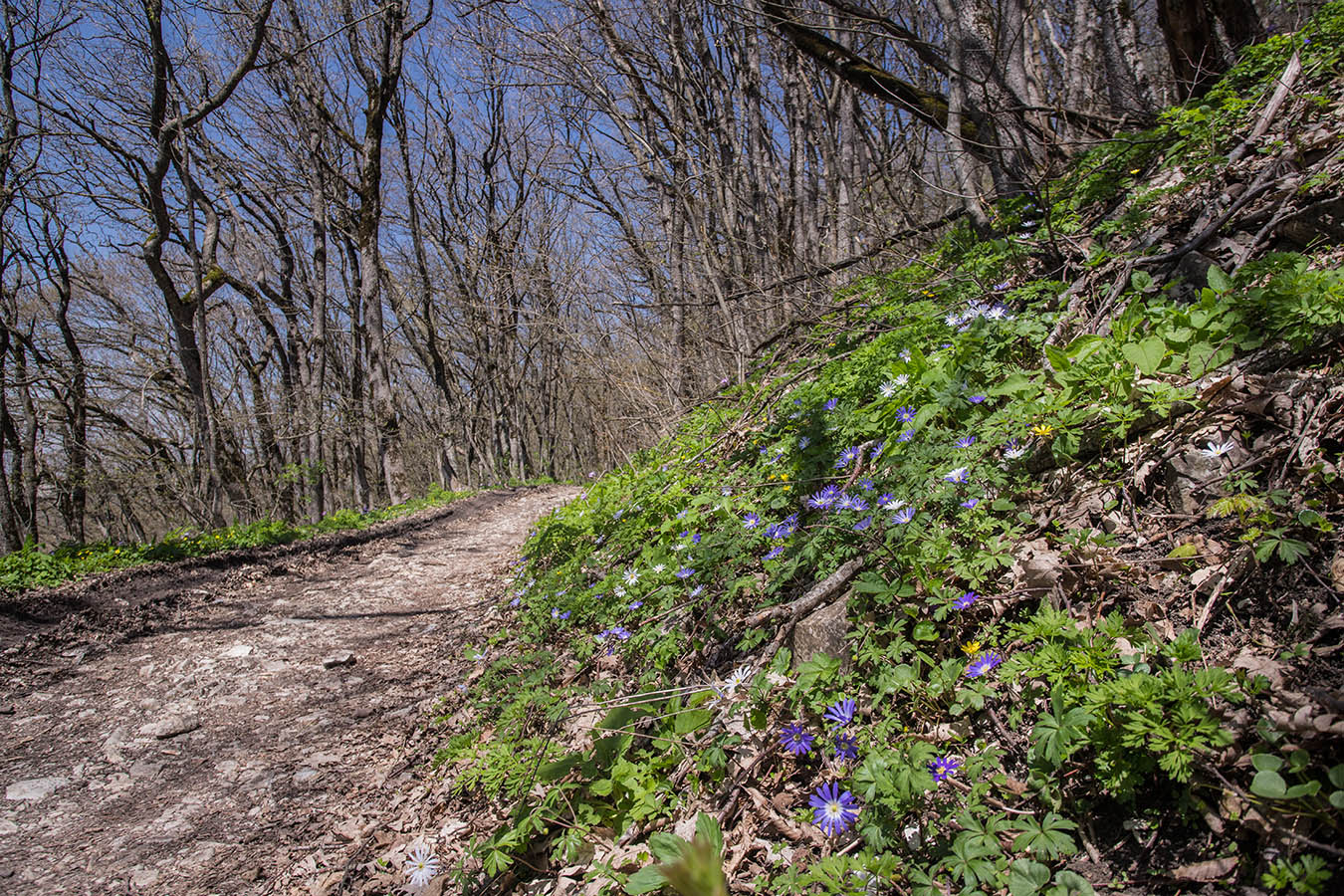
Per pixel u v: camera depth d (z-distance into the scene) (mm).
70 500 22266
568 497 17547
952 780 1993
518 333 28125
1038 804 1854
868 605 2617
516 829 2535
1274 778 1472
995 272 5047
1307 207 3242
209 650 6258
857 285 7309
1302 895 1381
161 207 12906
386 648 6199
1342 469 2117
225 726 4812
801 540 3234
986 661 2139
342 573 9273
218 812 3762
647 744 2801
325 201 22734
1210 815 1601
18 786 4156
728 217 9711
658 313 10125
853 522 3018
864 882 1766
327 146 23656
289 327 24266
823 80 12805
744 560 3572
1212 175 4121
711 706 2621
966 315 4207
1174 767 1591
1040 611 2186
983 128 5980
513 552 10195
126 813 3842
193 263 14305
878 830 1879
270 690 5375
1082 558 2389
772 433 5039
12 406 21438
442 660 5543
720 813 2312
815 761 2369
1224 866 1523
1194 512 2402
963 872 1712
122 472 21406
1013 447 2994
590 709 3047
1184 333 2857
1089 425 2859
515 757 2986
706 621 3418
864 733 2242
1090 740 1755
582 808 2615
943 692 2238
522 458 32781
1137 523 2508
